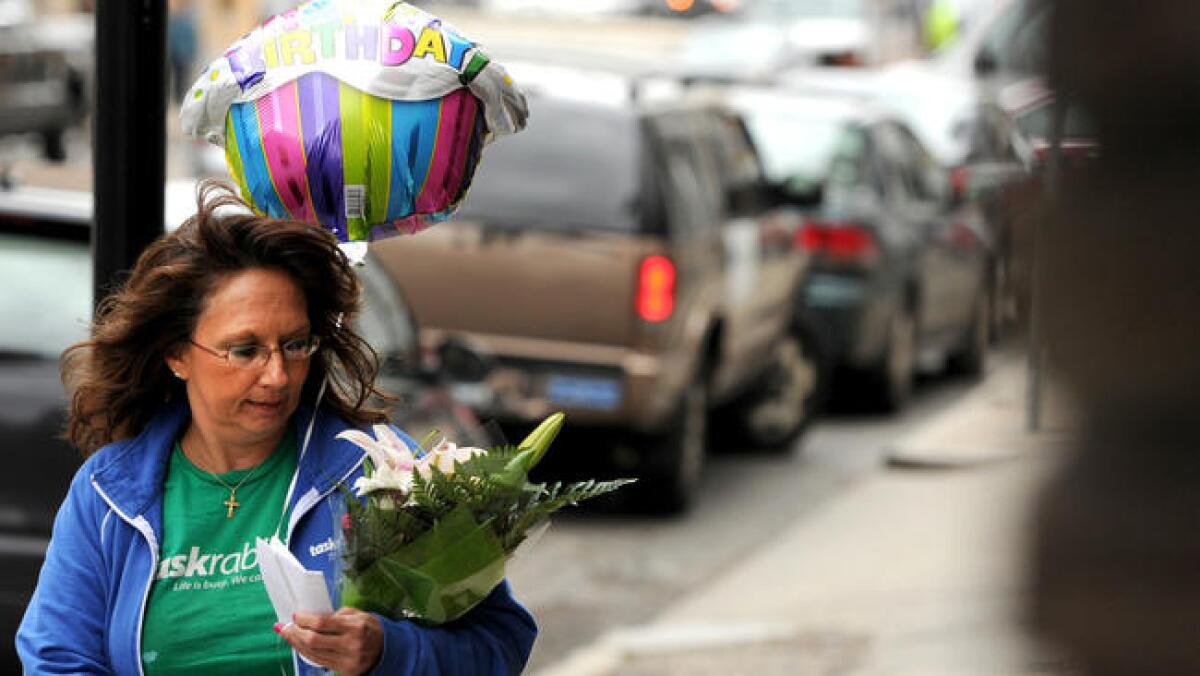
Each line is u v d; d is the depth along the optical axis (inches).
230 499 270.8
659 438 1010.1
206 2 3479.3
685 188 1026.7
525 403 968.3
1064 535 140.3
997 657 154.7
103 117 326.3
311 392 279.4
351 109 267.0
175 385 278.5
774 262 1200.2
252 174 275.0
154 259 268.1
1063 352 138.3
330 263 267.0
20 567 562.3
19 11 3043.8
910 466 1136.2
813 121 1400.1
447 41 271.3
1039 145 135.4
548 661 743.1
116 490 269.0
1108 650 136.7
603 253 966.4
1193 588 134.0
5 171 672.4
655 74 1112.2
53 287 625.6
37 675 265.0
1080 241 134.2
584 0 2390.5
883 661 692.1
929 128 1594.5
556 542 963.3
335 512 254.1
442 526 245.3
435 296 976.3
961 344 1572.3
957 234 1514.5
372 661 245.9
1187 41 123.6
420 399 751.7
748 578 884.0
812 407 1267.2
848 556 915.4
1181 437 134.3
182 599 267.3
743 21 3019.2
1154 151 127.6
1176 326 131.0
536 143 981.2
